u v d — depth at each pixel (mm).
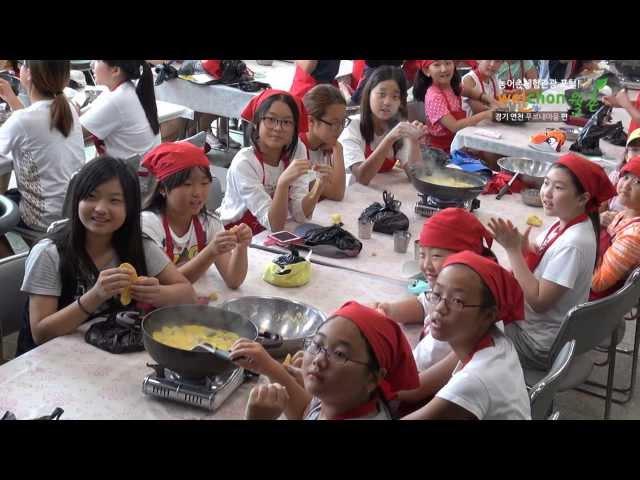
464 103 5160
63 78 3430
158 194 2570
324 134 3367
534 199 3549
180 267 2469
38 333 2119
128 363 1975
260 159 3176
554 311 2625
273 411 1600
